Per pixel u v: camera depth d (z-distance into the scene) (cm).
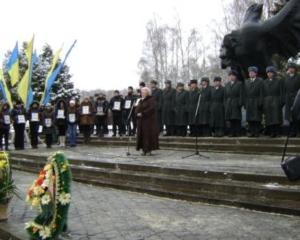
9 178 848
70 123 2041
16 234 741
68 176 674
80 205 970
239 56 1775
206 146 1559
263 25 1734
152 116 1496
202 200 955
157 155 1483
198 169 1067
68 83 3681
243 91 1585
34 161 1645
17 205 990
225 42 1805
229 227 748
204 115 1689
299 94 695
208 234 711
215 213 855
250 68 1575
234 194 930
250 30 1744
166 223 791
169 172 1120
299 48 1739
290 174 655
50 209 673
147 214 867
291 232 705
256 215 826
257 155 1389
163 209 909
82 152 1730
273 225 750
